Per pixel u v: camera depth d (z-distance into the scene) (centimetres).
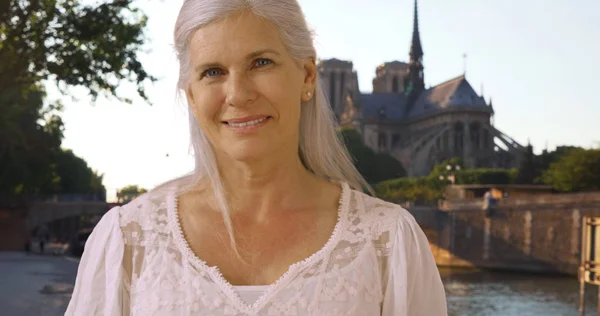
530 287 4694
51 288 2286
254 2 167
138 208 175
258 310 158
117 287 168
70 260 4478
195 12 168
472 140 14438
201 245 170
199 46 169
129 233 172
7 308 1727
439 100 15150
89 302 170
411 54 16838
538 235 5931
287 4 171
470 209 6800
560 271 5659
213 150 177
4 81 1559
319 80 190
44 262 4166
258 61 169
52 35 1536
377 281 168
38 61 1557
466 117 14400
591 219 1312
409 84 16612
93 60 1575
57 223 10438
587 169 6825
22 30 1515
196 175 182
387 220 174
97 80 1584
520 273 5984
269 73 168
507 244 6306
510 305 3816
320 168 190
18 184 5647
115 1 1555
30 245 6034
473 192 8581
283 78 170
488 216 6512
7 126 2323
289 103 171
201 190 179
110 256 170
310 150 189
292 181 177
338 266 165
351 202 177
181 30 171
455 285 4888
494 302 3944
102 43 1566
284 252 169
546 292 4388
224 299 160
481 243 6631
